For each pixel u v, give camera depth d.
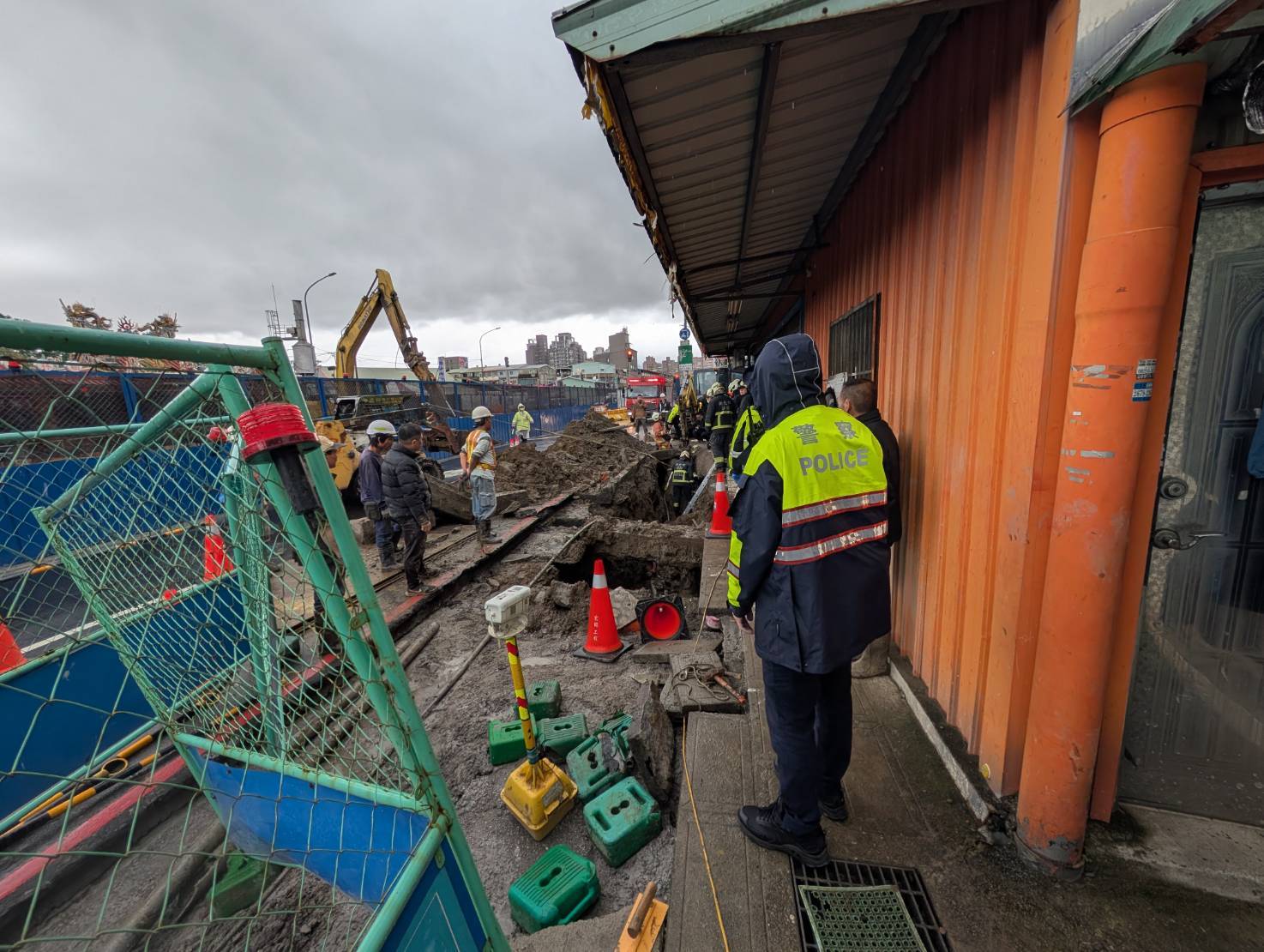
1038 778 1.80
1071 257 1.60
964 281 2.22
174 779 2.99
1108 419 1.51
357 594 1.23
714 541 6.26
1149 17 1.23
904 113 2.78
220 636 1.84
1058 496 1.65
